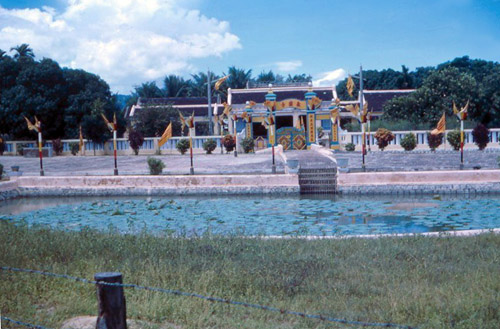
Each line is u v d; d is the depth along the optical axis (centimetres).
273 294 643
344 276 713
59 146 3841
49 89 3988
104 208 1780
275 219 1470
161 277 679
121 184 2209
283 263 761
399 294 609
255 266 741
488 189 1988
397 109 4309
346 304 590
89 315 565
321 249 885
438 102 4131
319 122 4241
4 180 2362
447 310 543
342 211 1614
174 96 7219
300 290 655
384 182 2070
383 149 3488
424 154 2956
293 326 519
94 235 988
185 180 2173
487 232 1021
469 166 2341
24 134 4044
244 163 2764
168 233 1143
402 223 1355
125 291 629
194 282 654
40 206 1925
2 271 692
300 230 1266
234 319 536
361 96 4069
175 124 4425
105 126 3906
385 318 537
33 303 597
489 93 4288
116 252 834
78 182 2238
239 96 4581
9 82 4128
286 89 4656
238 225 1366
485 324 510
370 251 861
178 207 1766
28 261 764
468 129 3497
